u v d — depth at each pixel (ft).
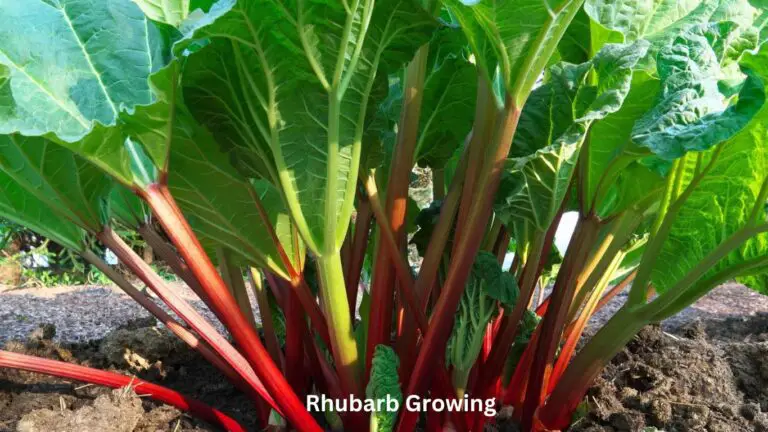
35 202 5.89
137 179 5.05
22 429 5.33
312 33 4.42
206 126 5.08
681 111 4.76
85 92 5.18
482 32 4.84
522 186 5.54
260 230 5.70
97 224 5.77
